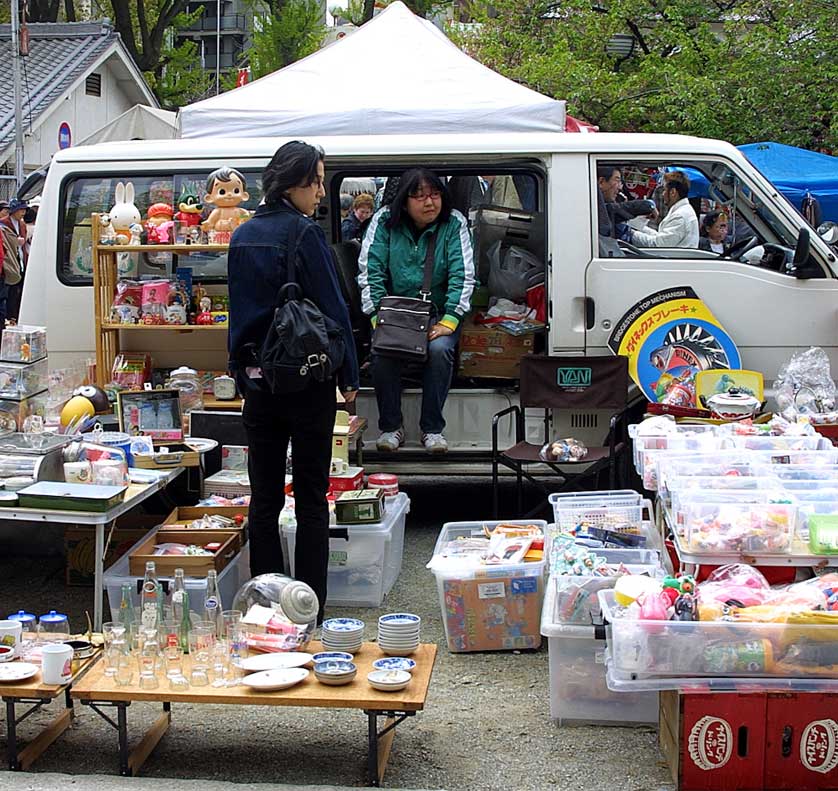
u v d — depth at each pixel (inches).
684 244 252.5
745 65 594.2
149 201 260.8
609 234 253.0
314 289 182.5
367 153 253.1
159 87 1288.1
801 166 465.7
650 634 137.1
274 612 165.8
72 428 225.0
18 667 148.8
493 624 188.7
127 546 220.1
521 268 267.1
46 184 262.7
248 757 150.6
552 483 299.7
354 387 190.5
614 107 636.1
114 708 166.7
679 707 136.7
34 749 148.9
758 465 180.1
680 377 242.7
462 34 824.9
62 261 261.7
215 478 229.8
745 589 146.5
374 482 229.3
